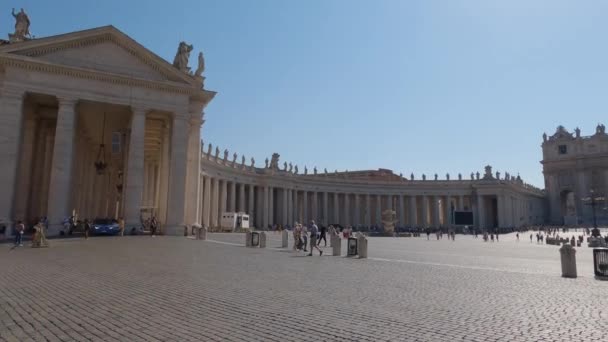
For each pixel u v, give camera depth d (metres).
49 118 43.84
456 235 88.44
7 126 35.25
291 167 96.56
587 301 10.77
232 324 7.87
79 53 39.09
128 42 40.69
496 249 36.97
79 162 48.34
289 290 11.65
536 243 52.91
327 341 6.86
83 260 18.03
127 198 39.38
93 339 6.80
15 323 7.74
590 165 135.38
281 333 7.30
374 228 96.44
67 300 9.80
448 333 7.46
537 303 10.41
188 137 44.38
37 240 24.78
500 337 7.26
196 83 43.62
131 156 40.00
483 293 11.78
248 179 85.00
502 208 110.94
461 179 115.12
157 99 41.91
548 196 145.75
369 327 7.79
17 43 36.16
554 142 145.25
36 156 43.16
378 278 14.55
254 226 87.44
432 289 12.32
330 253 26.14
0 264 16.34
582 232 89.69
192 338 6.93
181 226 41.19
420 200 119.50
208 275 14.27
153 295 10.53
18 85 36.09
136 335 7.06
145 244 28.05
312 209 99.75
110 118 46.19
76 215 45.91
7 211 34.53
